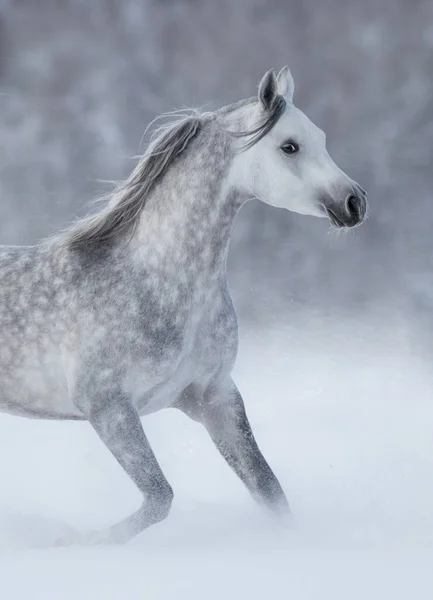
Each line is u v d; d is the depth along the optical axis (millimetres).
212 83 91250
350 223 13477
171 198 13852
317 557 11273
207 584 9969
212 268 13883
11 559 11438
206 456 19047
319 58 90125
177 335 13680
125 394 13648
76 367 13750
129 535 13344
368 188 74062
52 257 14141
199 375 14094
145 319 13609
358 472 17297
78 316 13766
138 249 13859
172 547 12562
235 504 15547
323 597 9445
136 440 13539
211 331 13961
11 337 14016
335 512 14820
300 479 17016
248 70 91812
